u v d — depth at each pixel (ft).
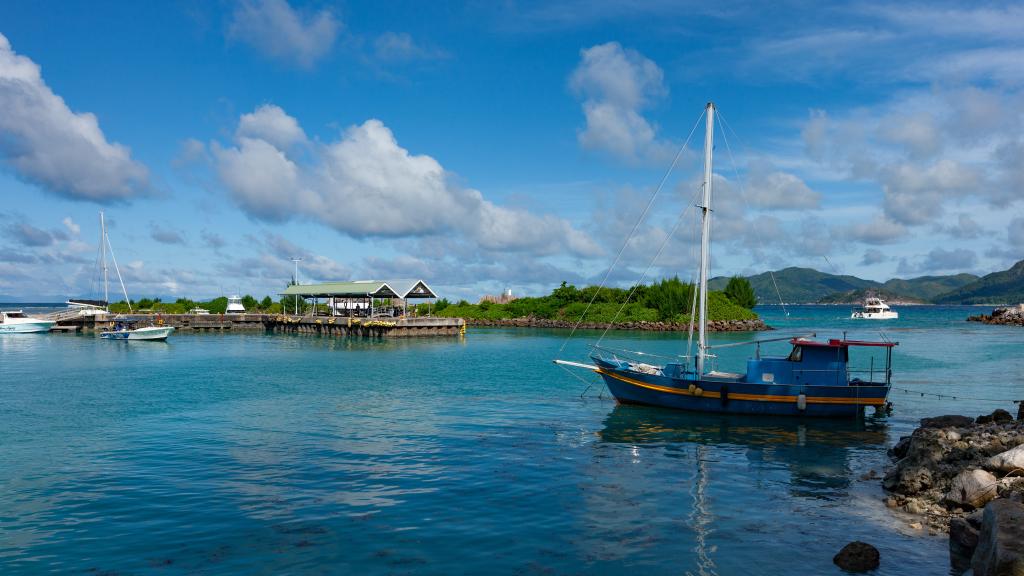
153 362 185.16
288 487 60.95
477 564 42.91
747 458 74.02
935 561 42.78
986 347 234.79
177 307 417.08
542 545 46.29
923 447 64.18
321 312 375.04
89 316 338.13
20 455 73.97
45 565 43.04
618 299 416.67
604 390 128.26
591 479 64.18
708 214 108.78
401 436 84.38
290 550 45.39
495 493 59.06
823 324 438.81
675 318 368.07
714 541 47.06
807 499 57.62
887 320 522.88
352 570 41.91
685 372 111.14
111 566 42.80
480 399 116.88
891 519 51.55
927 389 130.52
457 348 240.12
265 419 96.37
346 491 59.62
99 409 105.50
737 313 378.73
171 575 41.34
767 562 43.09
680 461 72.28
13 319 321.32
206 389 129.18
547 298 447.83
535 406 109.19
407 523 50.93
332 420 95.66
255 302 443.32
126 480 63.52
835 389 97.91
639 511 54.03
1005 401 116.06
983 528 39.93
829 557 43.91
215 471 66.80
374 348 239.71
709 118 108.68
